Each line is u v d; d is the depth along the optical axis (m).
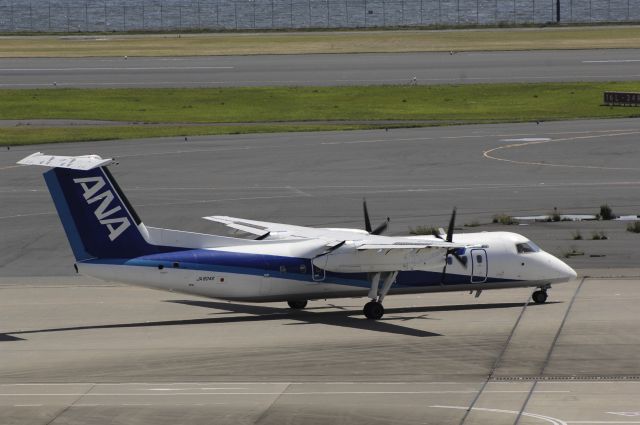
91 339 123.25
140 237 127.75
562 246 178.12
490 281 138.38
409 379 103.38
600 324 126.12
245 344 119.62
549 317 130.88
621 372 104.62
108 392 100.38
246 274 130.38
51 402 97.06
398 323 129.75
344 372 106.62
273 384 102.50
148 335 125.06
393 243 127.88
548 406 92.94
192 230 198.75
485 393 97.69
